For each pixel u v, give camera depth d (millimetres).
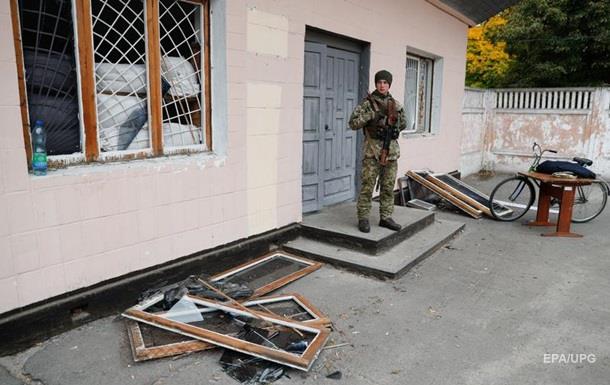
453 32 8945
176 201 3834
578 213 7070
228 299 3566
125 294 3516
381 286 4258
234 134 4277
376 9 6277
